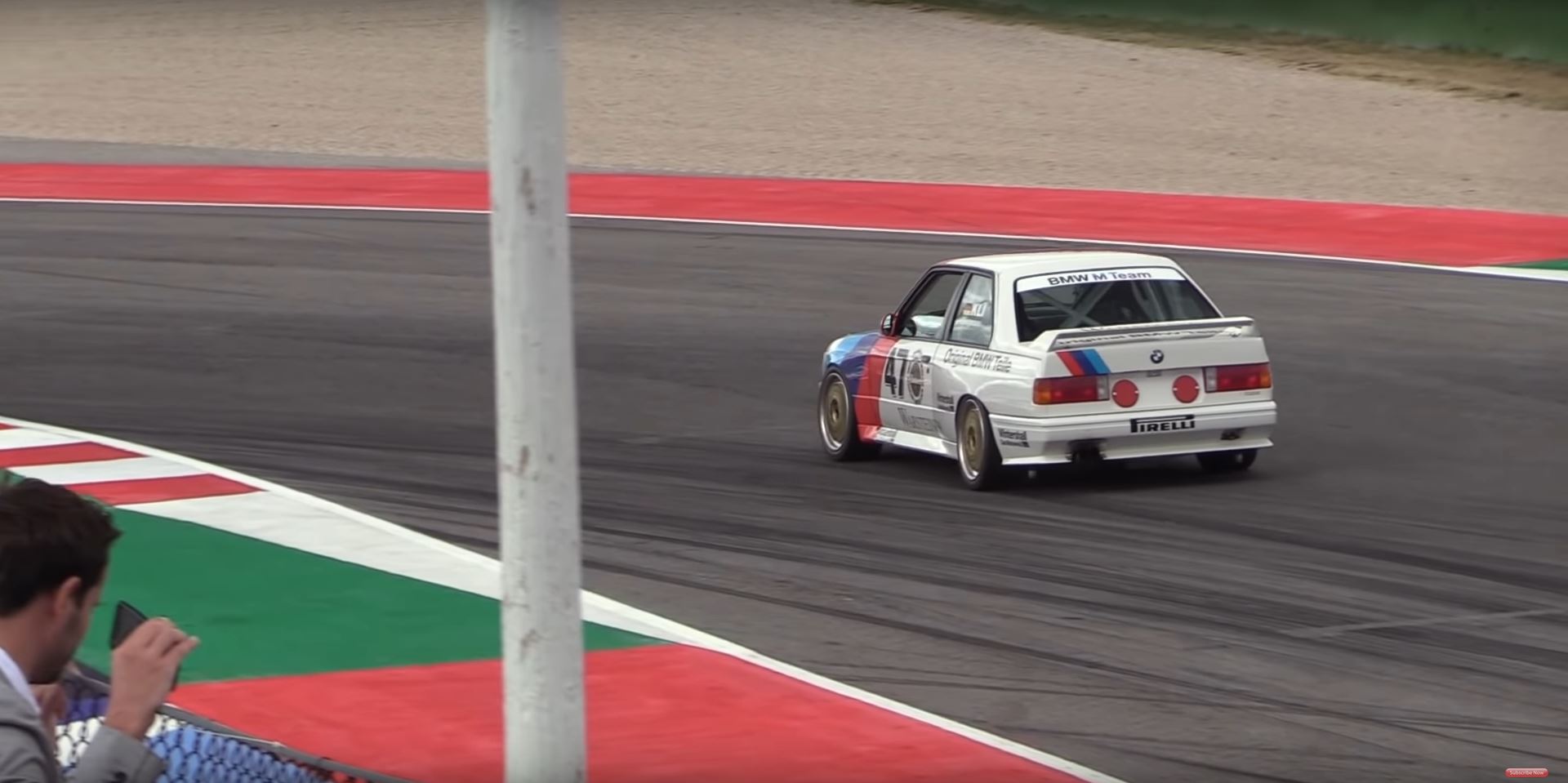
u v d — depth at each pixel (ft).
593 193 310.24
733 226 281.13
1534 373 190.70
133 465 151.12
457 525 134.41
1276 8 482.28
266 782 56.03
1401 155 373.20
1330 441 164.25
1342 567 121.49
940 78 449.89
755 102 422.41
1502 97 431.02
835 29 513.04
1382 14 466.29
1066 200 308.19
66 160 338.54
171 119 394.73
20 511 39.78
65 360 199.82
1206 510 137.90
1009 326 145.07
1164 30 501.15
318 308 227.81
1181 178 346.33
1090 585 117.50
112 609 107.55
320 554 122.01
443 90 437.58
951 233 277.23
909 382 153.28
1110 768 84.64
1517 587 116.88
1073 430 139.54
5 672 39.14
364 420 175.42
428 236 272.51
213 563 119.14
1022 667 100.73
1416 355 199.82
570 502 56.70
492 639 102.99
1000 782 81.15
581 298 232.53
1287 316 220.84
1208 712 93.04
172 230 274.98
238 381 191.62
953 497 143.54
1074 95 431.84
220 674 96.22
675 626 106.63
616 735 87.56
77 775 40.70
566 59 475.72
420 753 84.64
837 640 105.70
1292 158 369.09
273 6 574.15
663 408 181.68
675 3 565.12
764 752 85.10
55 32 522.47
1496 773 83.87
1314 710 93.40
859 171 347.77
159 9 565.53
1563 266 253.03
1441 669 100.17
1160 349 141.90
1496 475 150.71
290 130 384.27
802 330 216.33
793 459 160.97
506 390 56.29
